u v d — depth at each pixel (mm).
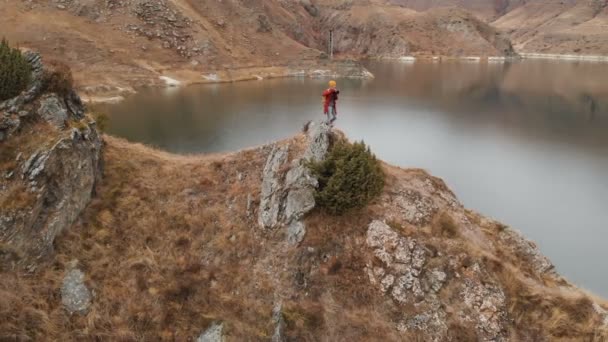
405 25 192750
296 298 13438
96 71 78000
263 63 108625
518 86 100938
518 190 34906
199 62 95938
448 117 64125
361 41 184875
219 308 13547
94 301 13234
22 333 11602
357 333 12391
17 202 13242
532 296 13570
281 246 14984
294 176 16062
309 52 119438
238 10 122500
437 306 12977
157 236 15867
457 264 14023
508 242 18234
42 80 16672
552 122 61625
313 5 197750
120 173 18453
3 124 14672
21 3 86562
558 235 27297
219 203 17484
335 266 13836
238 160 19578
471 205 31844
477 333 12492
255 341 12695
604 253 25109
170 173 19219
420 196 16688
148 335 12734
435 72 131125
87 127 17266
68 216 14930
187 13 105250
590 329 12734
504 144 49188
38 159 14219
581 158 44094
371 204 15539
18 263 12836
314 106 68500
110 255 14742
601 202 32531
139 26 95125
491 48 191000
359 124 58156
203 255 15336
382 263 13859
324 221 14961
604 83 107188
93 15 92062
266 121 56719
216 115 59906
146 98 71750
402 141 49625
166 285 13984
